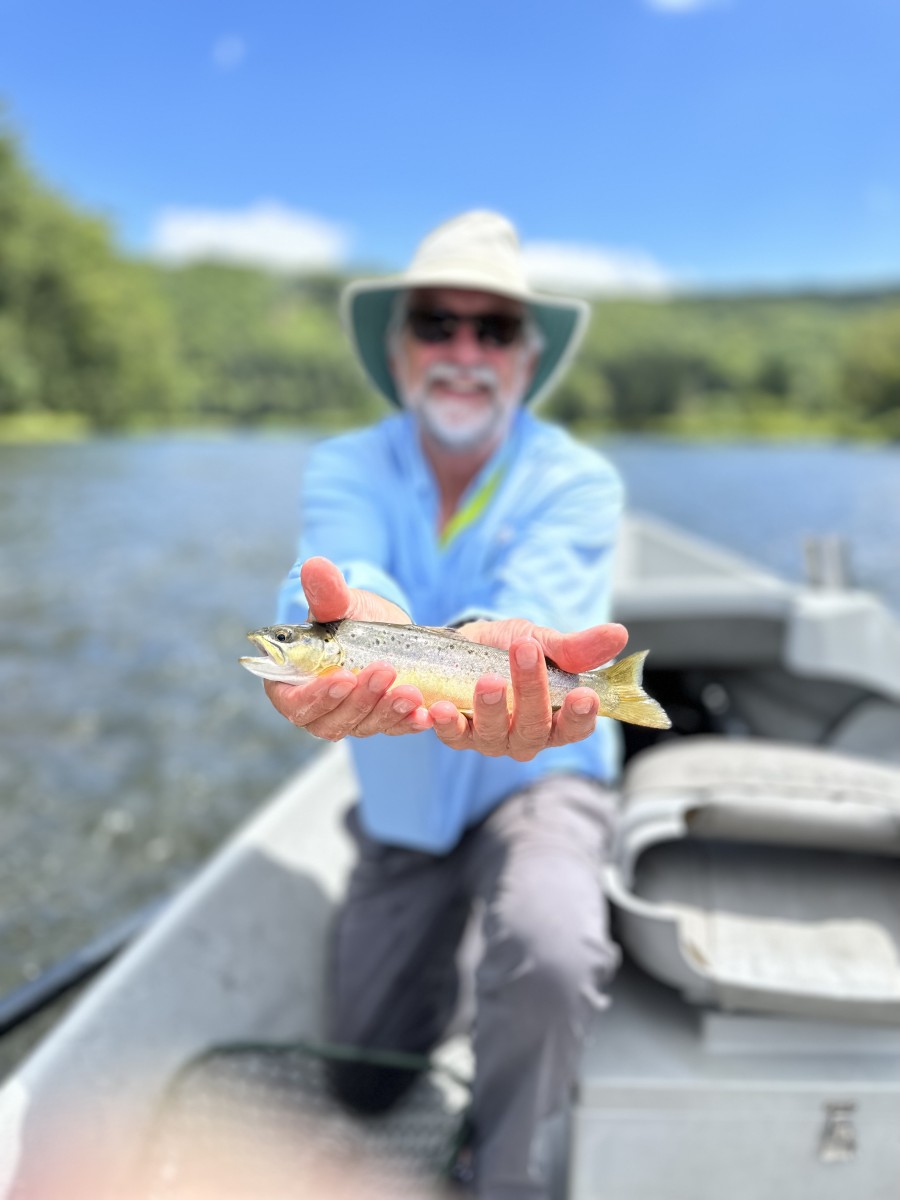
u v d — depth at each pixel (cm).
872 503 1362
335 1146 98
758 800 98
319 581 62
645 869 101
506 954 86
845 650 158
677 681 191
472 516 109
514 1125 87
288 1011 117
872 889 98
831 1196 91
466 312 109
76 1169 82
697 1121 89
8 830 238
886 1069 91
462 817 105
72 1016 95
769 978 89
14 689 368
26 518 962
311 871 136
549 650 66
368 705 60
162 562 712
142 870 220
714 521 1113
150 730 319
